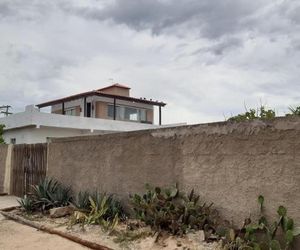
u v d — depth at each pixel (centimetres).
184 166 696
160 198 696
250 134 586
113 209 800
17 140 2678
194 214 639
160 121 3931
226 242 555
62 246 676
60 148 1116
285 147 538
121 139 865
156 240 623
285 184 534
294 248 518
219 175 629
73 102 3678
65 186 1070
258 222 556
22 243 707
